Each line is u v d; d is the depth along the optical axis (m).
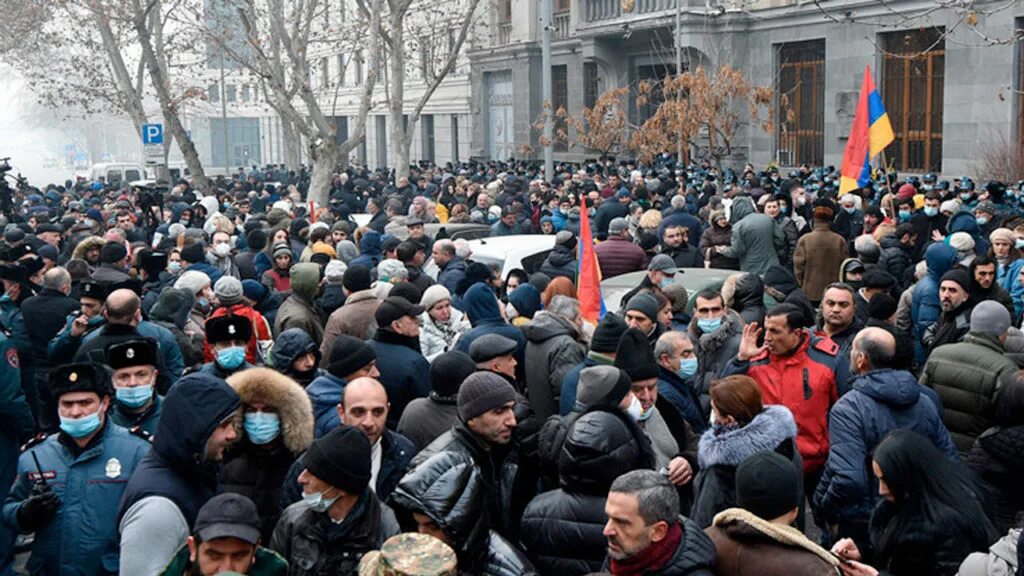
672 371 6.72
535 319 7.42
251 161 80.19
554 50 37.12
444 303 8.77
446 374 6.20
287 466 5.18
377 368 7.24
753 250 13.35
